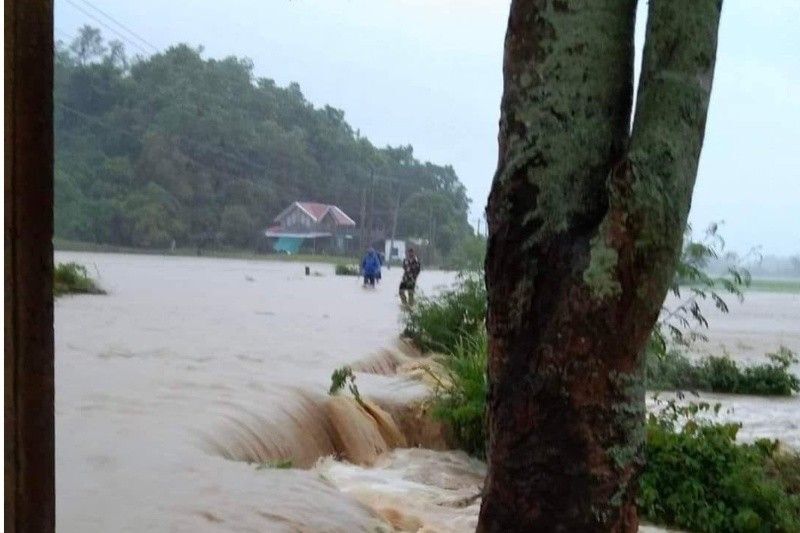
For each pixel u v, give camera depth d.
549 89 3.94
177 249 73.31
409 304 18.84
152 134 73.88
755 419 13.91
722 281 17.45
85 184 71.81
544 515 3.96
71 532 4.93
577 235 3.91
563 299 3.88
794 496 8.10
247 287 34.97
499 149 4.12
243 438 7.97
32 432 2.78
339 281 43.81
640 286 3.79
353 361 13.26
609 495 3.94
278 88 90.00
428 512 7.47
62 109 74.94
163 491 5.81
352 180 85.94
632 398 3.94
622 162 3.75
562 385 3.90
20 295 2.74
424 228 81.12
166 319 18.98
